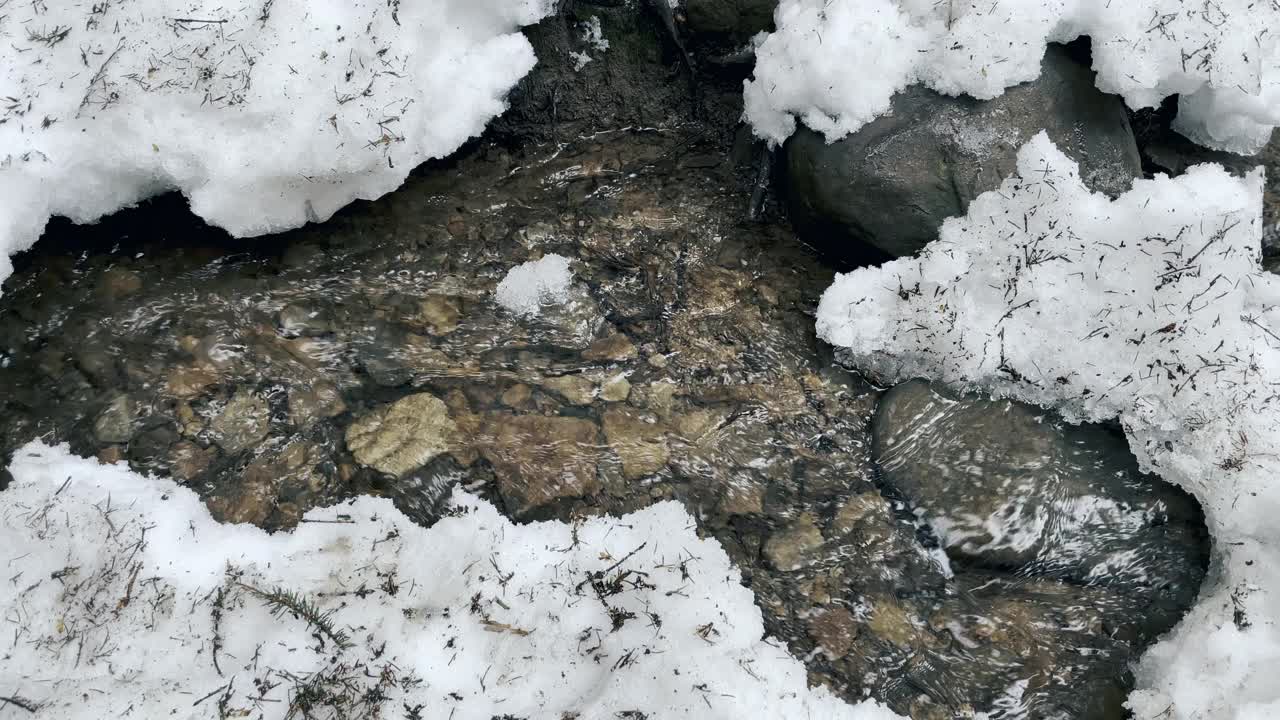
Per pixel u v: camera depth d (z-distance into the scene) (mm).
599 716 883
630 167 1102
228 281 1027
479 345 1029
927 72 1001
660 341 1040
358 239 1050
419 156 1021
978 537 955
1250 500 915
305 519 949
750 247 1073
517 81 1066
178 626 896
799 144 1026
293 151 965
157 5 968
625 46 1096
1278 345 957
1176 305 956
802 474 992
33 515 921
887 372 1016
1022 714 914
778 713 887
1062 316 971
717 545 957
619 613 917
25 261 1009
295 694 885
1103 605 941
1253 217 974
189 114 959
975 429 978
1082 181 998
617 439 999
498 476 978
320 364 1010
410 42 990
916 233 993
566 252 1067
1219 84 995
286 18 968
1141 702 899
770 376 1026
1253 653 875
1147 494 954
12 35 962
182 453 970
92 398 981
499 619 916
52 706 866
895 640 933
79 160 964
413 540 942
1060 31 1002
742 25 1073
